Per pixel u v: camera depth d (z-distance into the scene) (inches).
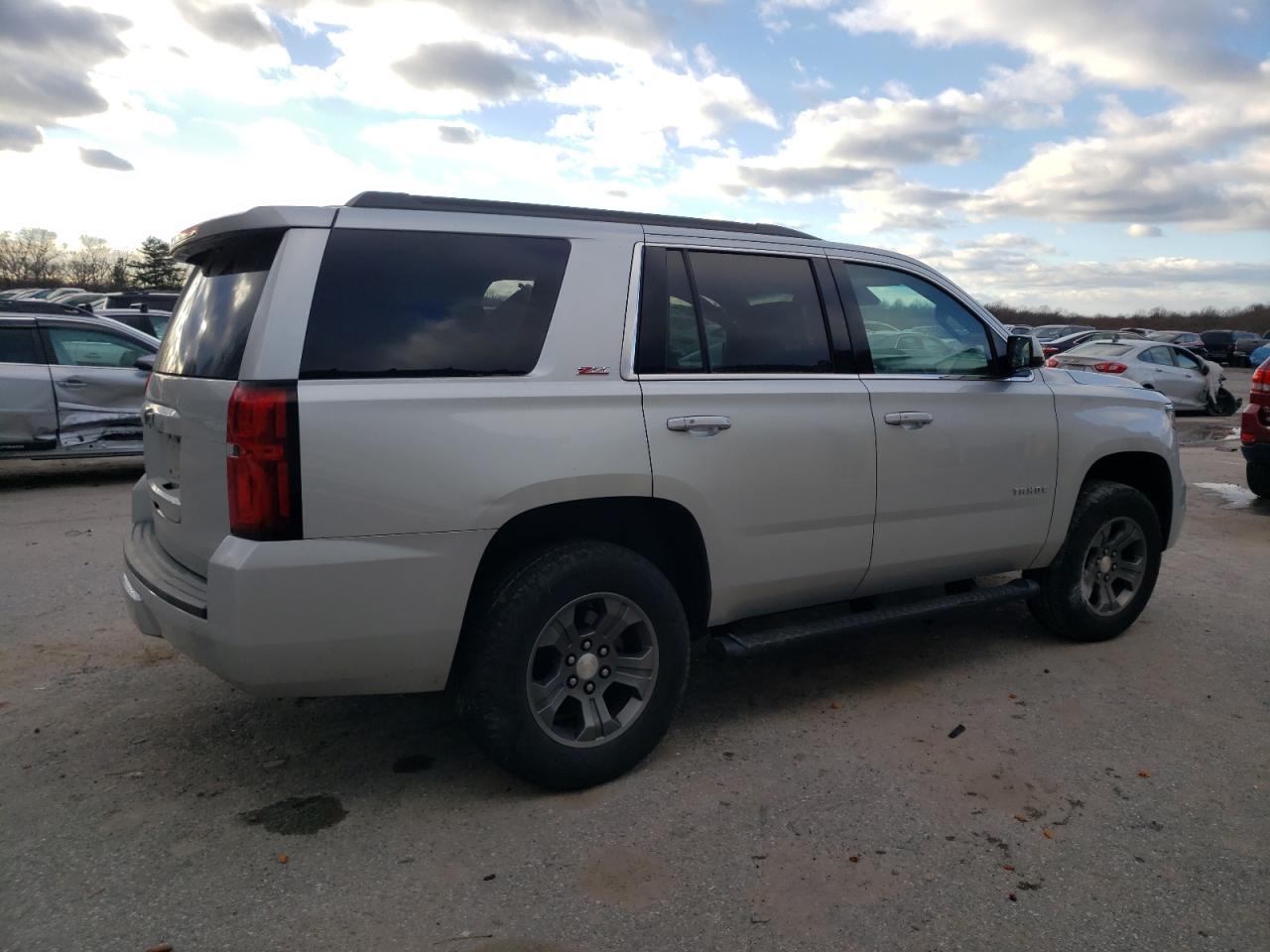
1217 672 178.5
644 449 129.9
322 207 118.9
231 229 122.0
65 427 353.1
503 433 120.1
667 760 140.6
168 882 108.2
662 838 118.8
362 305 116.7
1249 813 126.9
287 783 132.3
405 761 139.9
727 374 141.5
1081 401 185.5
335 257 116.9
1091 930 101.7
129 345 370.3
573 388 126.7
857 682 172.4
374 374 115.3
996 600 176.4
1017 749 145.3
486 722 122.6
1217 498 370.0
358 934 99.3
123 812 123.5
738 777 135.1
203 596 116.3
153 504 143.8
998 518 172.4
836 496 150.2
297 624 110.7
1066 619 188.7
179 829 119.6
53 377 349.4
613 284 133.3
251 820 122.2
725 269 145.9
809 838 119.1
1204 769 139.5
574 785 129.6
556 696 127.7
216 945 97.3
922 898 106.7
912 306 169.2
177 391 126.4
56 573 234.1
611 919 102.3
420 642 117.8
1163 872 112.9
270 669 111.4
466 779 134.3
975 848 117.3
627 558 130.0
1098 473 205.0
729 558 140.9
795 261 154.6
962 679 173.8
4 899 104.3
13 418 342.3
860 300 161.3
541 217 132.9
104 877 108.9
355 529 112.3
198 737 146.5
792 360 149.8
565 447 123.7
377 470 112.7
